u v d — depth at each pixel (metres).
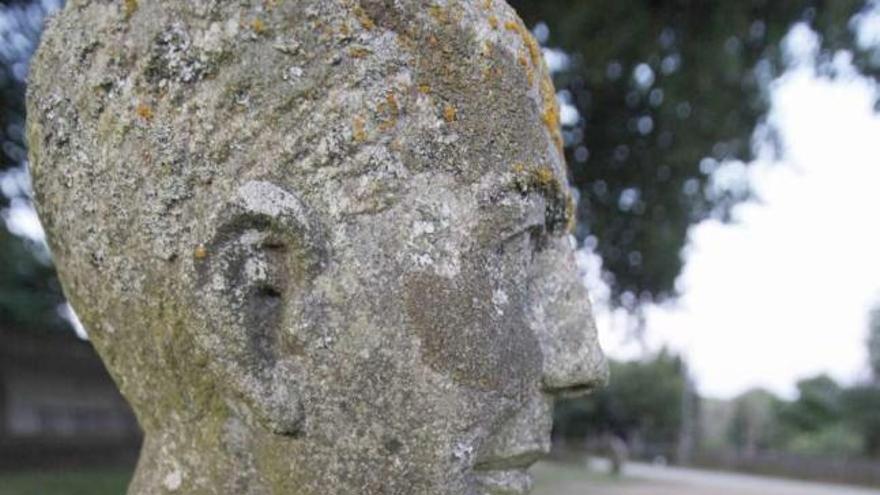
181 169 0.98
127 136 1.00
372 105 0.96
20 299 8.83
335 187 0.95
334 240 0.94
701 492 9.35
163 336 1.02
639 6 4.17
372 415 0.93
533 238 1.07
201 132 0.97
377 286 0.94
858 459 13.20
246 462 1.01
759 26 4.42
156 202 0.99
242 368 0.94
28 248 8.48
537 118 1.06
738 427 19.55
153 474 1.08
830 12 4.09
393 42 0.97
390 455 0.94
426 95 0.97
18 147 4.84
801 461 13.42
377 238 0.94
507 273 1.00
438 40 0.99
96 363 8.62
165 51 0.99
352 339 0.93
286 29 0.96
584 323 1.06
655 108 4.97
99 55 1.03
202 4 0.98
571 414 19.17
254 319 0.95
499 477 1.02
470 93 1.00
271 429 0.94
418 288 0.94
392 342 0.93
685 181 5.40
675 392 19.36
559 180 1.08
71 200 1.06
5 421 7.22
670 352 19.95
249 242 0.94
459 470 0.95
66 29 1.07
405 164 0.96
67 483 6.04
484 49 1.01
